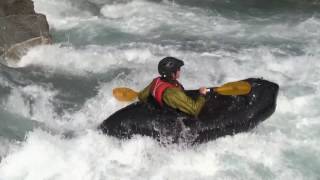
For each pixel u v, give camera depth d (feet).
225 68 28.76
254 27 35.37
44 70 28.27
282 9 38.88
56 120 23.18
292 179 19.42
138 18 37.06
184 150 20.51
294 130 22.38
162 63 20.57
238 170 19.81
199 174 19.61
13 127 22.16
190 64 29.27
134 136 20.59
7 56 28.89
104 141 20.85
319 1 40.22
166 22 36.24
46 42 30.96
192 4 39.86
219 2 40.27
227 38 33.42
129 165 19.99
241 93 21.35
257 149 21.02
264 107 21.77
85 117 23.56
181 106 20.25
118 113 21.24
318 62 29.58
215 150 20.81
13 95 25.00
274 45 32.17
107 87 26.76
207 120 20.85
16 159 20.01
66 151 20.48
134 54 30.78
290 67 28.96
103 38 33.37
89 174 19.47
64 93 25.96
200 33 34.27
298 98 25.07
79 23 35.94
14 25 30.27
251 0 40.68
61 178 19.27
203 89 20.94
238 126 21.15
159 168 19.85
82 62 29.50
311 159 20.52
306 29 34.94
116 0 40.34
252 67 28.91
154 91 20.74
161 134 20.47
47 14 37.11
